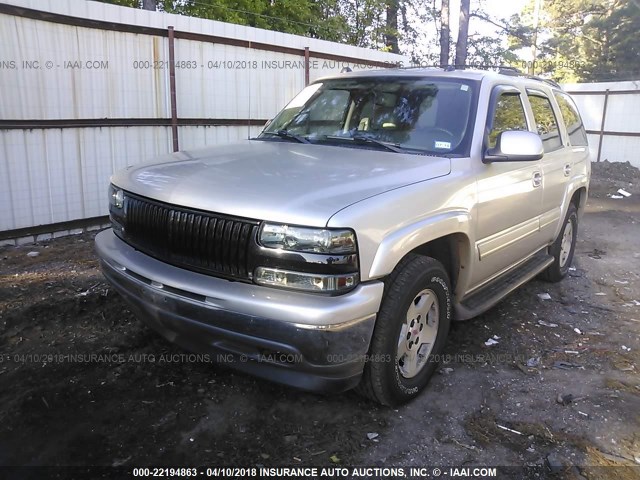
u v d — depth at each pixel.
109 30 6.79
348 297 2.69
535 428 3.11
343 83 4.60
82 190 6.90
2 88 5.96
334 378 2.81
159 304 3.01
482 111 3.92
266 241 2.68
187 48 7.67
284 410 3.20
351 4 20.73
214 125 8.24
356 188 2.93
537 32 28.45
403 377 3.22
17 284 4.91
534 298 5.33
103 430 2.95
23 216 6.38
